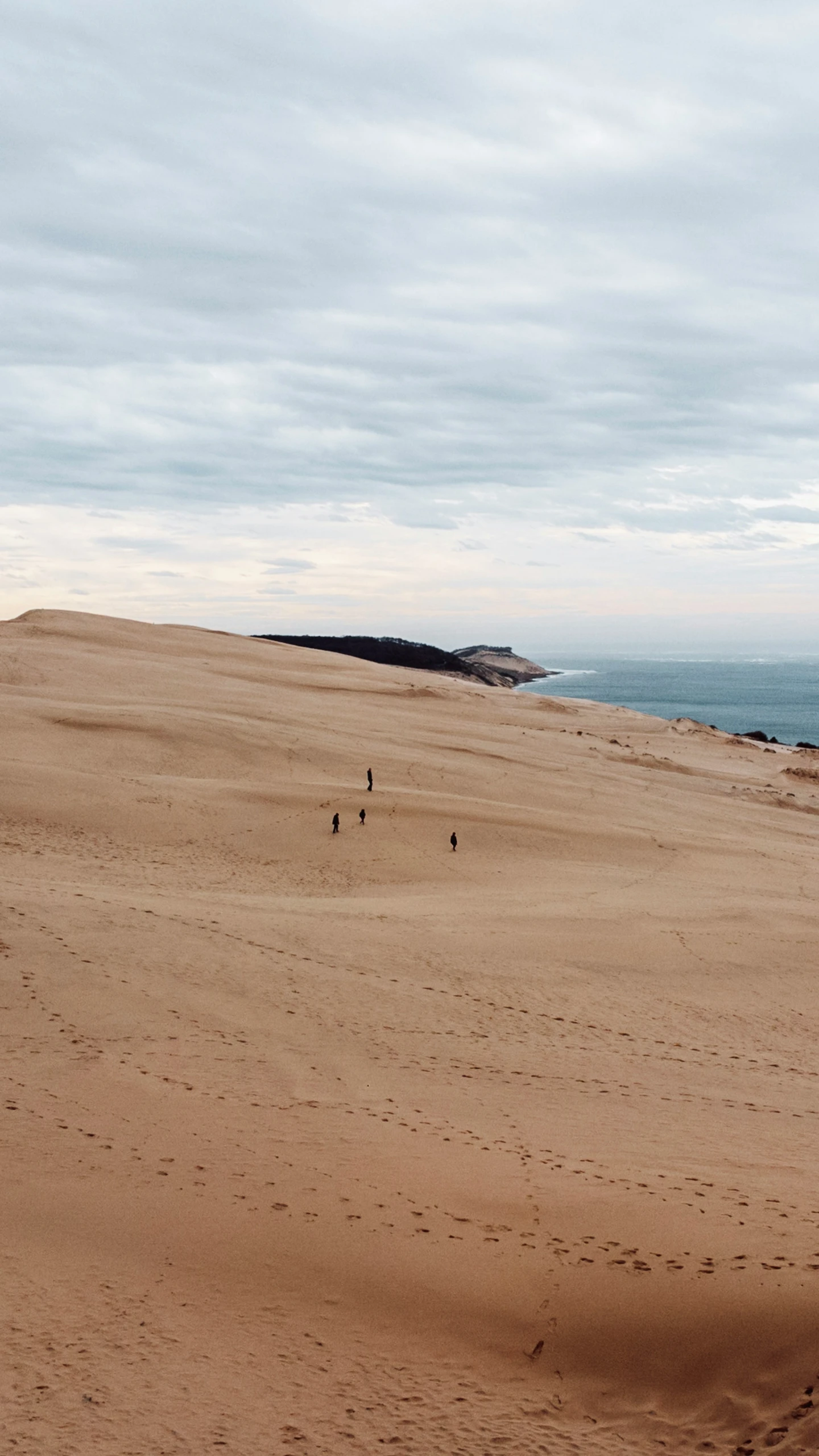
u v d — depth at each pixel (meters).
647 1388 7.28
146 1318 7.62
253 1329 7.64
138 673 57.19
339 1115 11.43
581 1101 12.92
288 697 56.41
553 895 26.66
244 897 23.91
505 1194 9.53
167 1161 9.83
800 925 25.08
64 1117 10.62
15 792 31.23
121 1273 8.12
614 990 19.39
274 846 30.05
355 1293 8.09
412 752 44.06
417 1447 6.66
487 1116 11.90
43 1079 11.59
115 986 15.23
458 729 53.75
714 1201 9.40
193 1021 14.40
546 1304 7.94
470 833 32.50
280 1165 9.93
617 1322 7.72
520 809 35.88
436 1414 6.99
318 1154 10.25
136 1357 7.19
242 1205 9.12
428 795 35.88
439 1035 15.37
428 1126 11.36
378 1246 8.59
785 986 20.73
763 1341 7.29
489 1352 7.59
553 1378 7.39
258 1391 7.01
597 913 24.69
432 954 20.05
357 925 21.55
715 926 24.38
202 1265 8.30
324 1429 6.74
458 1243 8.68
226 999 15.54
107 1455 6.23
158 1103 11.22
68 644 67.00
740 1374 7.17
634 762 52.88
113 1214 8.84
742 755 65.31
